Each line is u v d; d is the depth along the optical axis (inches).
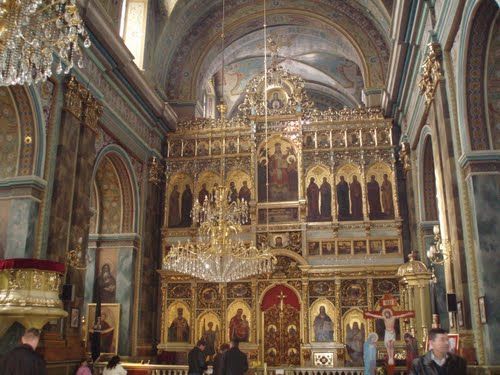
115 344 693.9
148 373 557.9
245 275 613.6
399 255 759.1
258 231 797.2
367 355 431.8
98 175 743.1
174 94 914.1
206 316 772.6
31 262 431.2
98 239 740.7
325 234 784.3
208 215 611.8
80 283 554.6
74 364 518.0
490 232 421.4
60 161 530.6
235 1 949.8
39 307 425.1
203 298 780.0
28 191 493.7
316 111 841.5
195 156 845.8
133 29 807.1
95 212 753.6
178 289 788.6
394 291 743.7
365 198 785.6
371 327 730.2
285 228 792.3
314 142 827.4
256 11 945.5
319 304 754.2
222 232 591.8
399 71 700.7
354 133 824.9
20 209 490.3
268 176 826.2
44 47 361.1
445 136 481.7
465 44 435.2
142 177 784.3
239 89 1202.6
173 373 573.6
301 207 793.6
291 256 771.4
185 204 832.3
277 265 777.6
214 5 944.3
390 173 795.4
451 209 470.3
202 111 1012.5
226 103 1213.1
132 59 695.7
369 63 882.8
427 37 552.4
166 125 864.9
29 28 354.0
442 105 487.8
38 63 361.4
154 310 783.7
